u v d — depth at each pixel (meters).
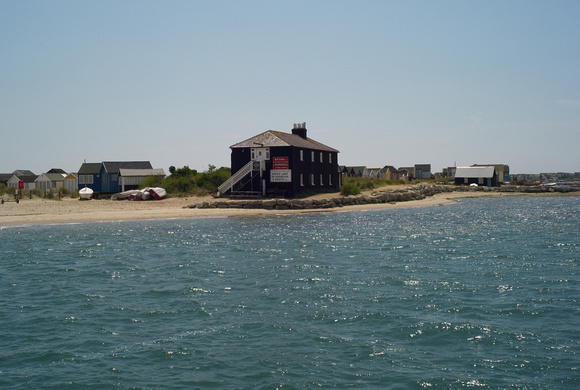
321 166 73.81
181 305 18.20
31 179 87.94
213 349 14.01
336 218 50.78
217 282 21.75
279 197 62.34
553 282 21.33
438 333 15.09
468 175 113.81
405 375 12.34
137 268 24.91
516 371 12.51
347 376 12.30
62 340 14.69
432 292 19.73
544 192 104.12
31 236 36.78
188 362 13.14
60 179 82.94
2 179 99.75
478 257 27.48
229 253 29.27
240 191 63.97
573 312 17.00
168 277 22.81
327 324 16.02
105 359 13.35
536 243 32.62
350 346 14.16
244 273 23.59
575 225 43.88
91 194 65.94
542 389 11.61
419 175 181.50
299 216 52.81
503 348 13.93
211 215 53.00
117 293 19.95
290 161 63.34
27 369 12.73
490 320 16.25
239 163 65.38
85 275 23.27
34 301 18.80
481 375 12.30
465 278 22.20
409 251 29.73
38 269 24.69
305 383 11.95
